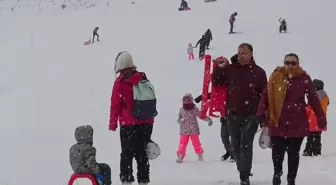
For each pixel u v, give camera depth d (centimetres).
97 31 3716
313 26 3316
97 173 569
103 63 2773
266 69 2348
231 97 673
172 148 1123
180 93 1967
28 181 781
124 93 635
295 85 619
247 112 665
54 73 2562
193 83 2158
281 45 2855
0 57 3039
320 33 3100
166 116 1569
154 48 3080
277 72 629
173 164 917
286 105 620
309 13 3731
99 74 2481
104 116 1614
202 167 873
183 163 925
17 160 988
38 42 3444
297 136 620
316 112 627
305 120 625
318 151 952
